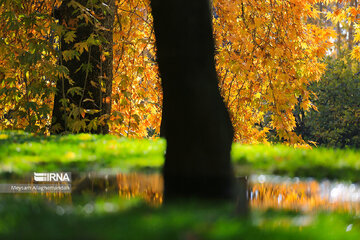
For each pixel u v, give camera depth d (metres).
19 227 5.55
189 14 8.12
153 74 20.00
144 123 20.52
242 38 16.78
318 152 11.31
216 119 8.15
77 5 14.80
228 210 6.59
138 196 7.75
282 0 18.52
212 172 8.02
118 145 11.89
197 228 5.30
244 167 9.70
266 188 8.34
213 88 8.27
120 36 17.92
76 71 15.52
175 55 8.12
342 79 37.69
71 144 11.92
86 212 6.46
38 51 15.59
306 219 6.47
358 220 6.68
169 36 8.12
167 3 8.09
